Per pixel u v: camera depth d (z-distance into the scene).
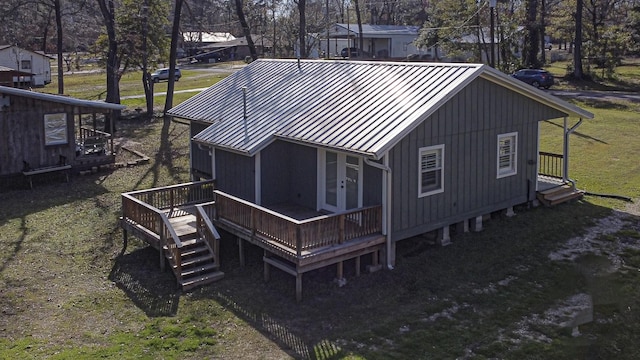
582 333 11.53
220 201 15.67
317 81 18.69
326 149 14.49
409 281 13.98
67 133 23.47
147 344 11.55
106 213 19.20
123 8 38.16
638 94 39.91
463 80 15.08
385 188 14.29
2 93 21.61
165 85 51.41
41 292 13.86
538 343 11.27
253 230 14.39
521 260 15.04
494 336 11.60
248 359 11.00
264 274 14.27
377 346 11.33
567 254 15.30
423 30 51.31
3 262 15.44
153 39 38.56
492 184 17.09
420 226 15.20
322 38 63.59
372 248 14.22
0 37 62.25
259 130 16.83
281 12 67.50
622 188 20.47
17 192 21.66
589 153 25.22
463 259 15.07
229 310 12.95
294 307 12.97
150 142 29.52
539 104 18.25
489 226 17.11
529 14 48.12
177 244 13.96
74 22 61.44
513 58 47.62
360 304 13.03
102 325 12.38
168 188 17.39
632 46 48.94
